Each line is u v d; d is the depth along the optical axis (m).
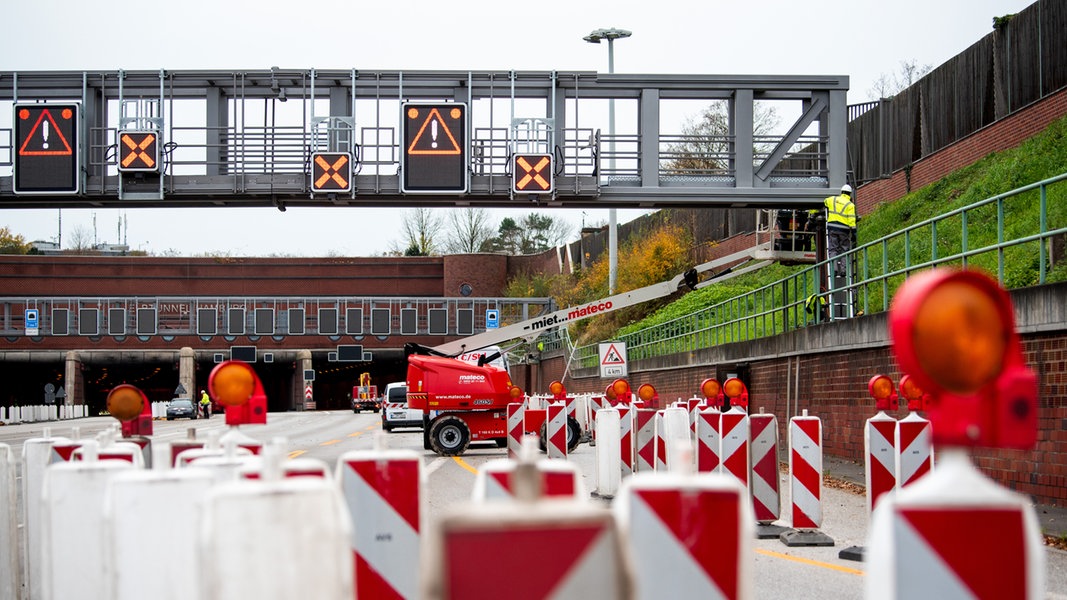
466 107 28.08
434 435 28.64
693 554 4.71
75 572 6.84
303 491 4.75
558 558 3.47
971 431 3.81
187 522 5.90
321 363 101.44
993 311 3.85
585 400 34.47
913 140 40.94
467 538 3.45
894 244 35.09
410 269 101.50
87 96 28.80
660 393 43.59
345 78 28.45
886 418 11.75
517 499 3.60
